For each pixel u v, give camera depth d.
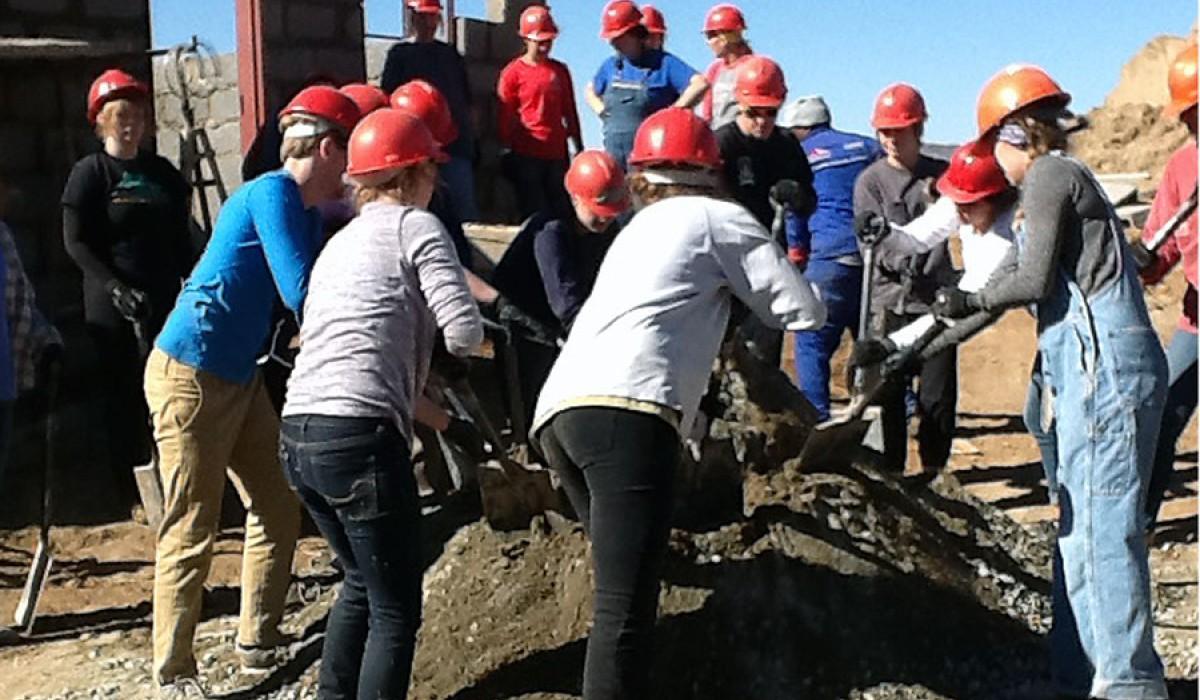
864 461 5.82
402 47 10.27
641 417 4.00
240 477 5.14
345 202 5.27
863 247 6.29
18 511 7.55
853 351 4.95
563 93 10.66
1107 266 4.37
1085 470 4.41
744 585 4.93
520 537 5.26
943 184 5.54
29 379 5.72
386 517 4.10
